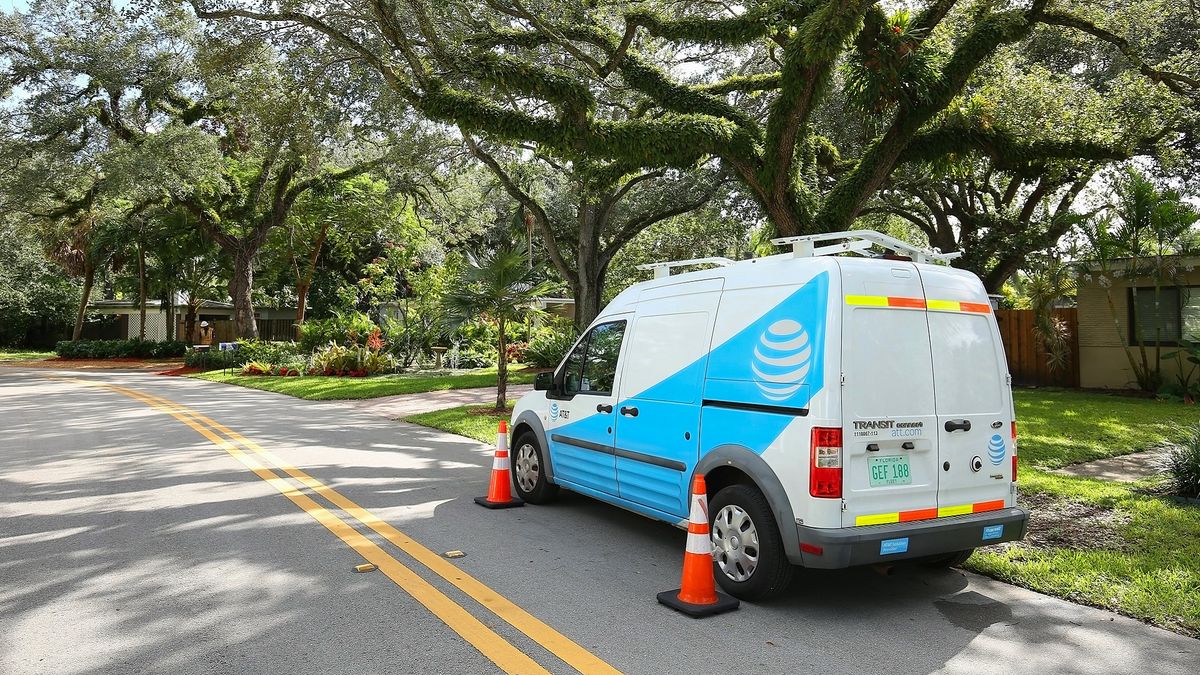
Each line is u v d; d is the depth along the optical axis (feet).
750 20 34.76
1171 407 46.85
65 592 16.24
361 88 47.70
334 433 41.42
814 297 15.71
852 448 15.10
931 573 18.33
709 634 14.40
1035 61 57.21
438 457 33.71
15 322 158.51
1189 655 13.60
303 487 26.99
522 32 38.93
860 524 15.08
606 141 33.76
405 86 34.35
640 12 36.37
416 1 33.53
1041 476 27.61
